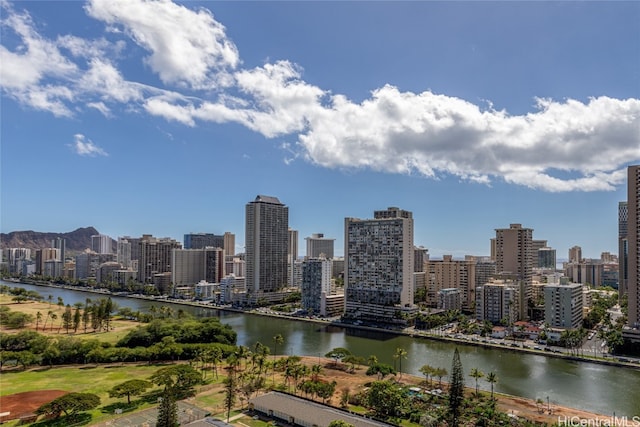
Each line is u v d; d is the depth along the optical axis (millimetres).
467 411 128000
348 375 171125
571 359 197375
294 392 146250
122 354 185000
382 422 115688
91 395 125438
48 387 149125
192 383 145500
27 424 116750
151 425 116062
